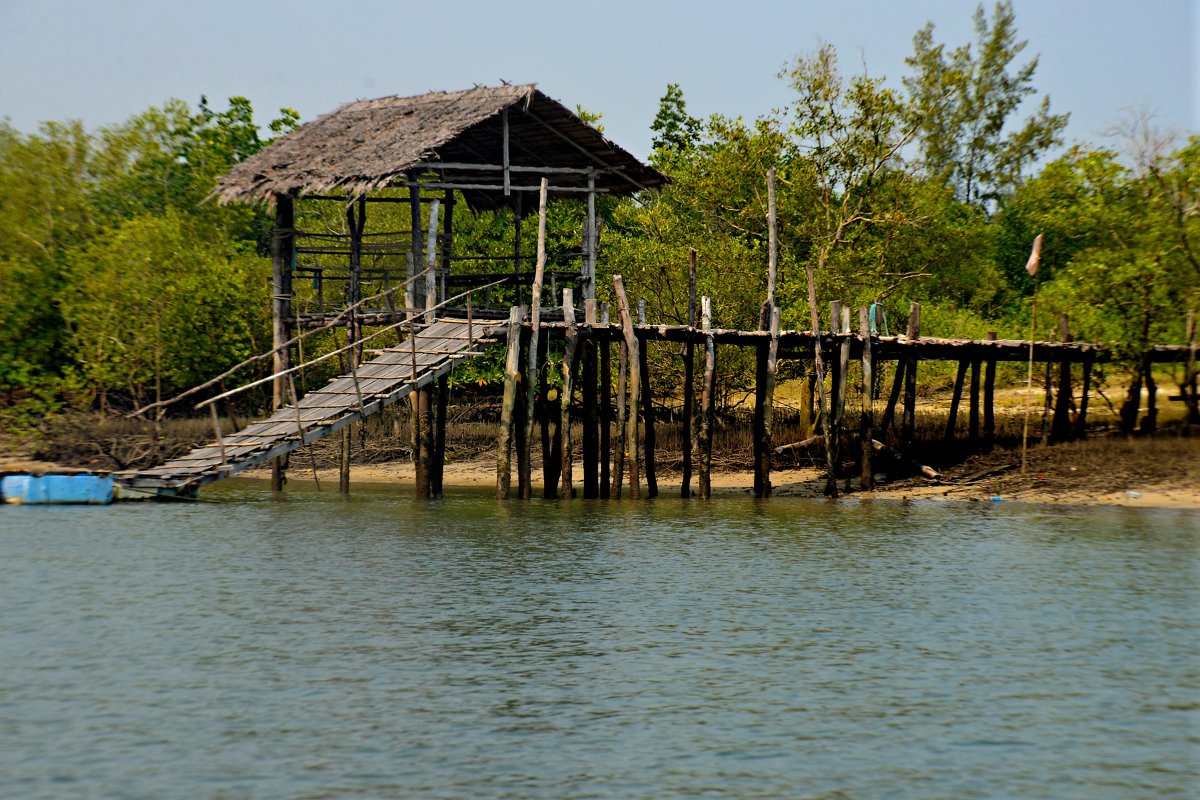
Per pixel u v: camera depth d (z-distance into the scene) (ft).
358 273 162.40
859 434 158.71
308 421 137.59
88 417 192.34
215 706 66.33
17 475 143.64
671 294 195.42
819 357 154.20
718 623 85.92
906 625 85.40
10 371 196.03
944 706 67.10
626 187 165.89
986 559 110.93
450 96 158.71
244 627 83.56
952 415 173.68
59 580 98.58
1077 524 131.85
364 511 143.23
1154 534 124.88
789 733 62.59
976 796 54.54
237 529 127.24
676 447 189.37
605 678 72.23
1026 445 166.30
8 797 53.83
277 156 156.35
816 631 83.61
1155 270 163.94
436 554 112.88
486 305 171.53
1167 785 55.93
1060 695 69.10
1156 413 173.06
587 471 158.20
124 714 64.85
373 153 147.43
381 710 65.98
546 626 84.79
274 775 56.54
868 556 112.47
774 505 148.77
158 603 90.58
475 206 180.75
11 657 75.31
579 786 55.47
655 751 59.98
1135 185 175.83
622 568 106.22
